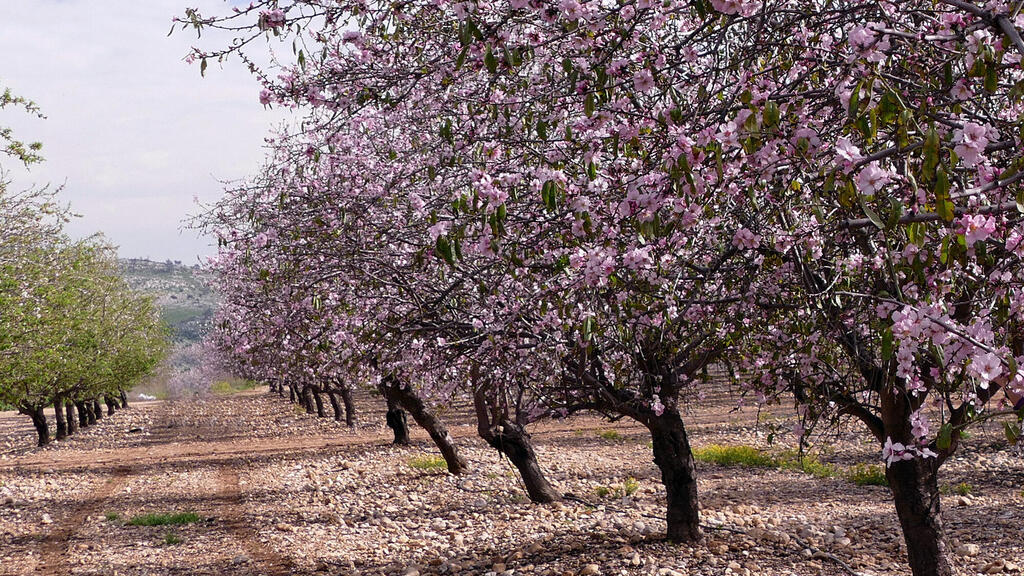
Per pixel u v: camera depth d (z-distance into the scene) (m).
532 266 5.55
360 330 9.61
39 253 19.91
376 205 8.27
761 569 9.63
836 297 5.08
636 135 4.21
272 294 10.71
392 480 19.97
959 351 3.40
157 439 36.75
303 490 19.41
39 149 15.35
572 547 11.24
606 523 13.34
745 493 16.53
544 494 15.59
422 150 6.14
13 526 16.75
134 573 12.23
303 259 8.76
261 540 14.01
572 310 5.70
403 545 12.95
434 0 5.01
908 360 3.36
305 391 45.19
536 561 10.79
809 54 4.38
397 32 5.23
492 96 5.49
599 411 10.33
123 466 27.06
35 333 19.59
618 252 4.69
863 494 15.79
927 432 4.30
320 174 10.11
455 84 5.70
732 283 5.88
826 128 4.15
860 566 10.09
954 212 3.18
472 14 4.11
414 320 8.92
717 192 4.20
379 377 13.34
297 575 11.45
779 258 5.28
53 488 22.28
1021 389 3.23
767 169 3.80
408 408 19.64
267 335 12.28
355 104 5.89
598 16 3.93
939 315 3.41
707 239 5.37
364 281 8.60
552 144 5.27
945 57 3.66
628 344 8.03
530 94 5.14
